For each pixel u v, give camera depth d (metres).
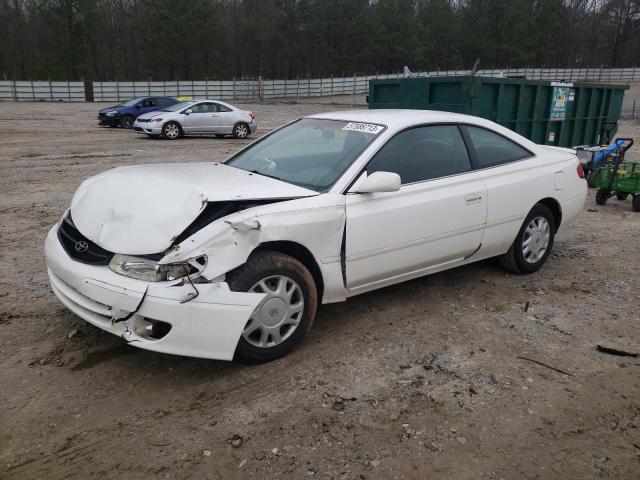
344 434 2.98
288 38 71.19
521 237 5.23
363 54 70.56
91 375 3.49
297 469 2.71
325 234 3.74
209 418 3.10
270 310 3.55
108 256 3.37
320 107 40.28
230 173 4.20
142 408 3.17
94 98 48.81
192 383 3.43
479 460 2.81
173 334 3.19
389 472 2.71
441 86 9.54
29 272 5.21
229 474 2.67
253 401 3.26
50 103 44.84
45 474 2.65
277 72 73.56
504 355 3.87
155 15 64.62
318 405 3.23
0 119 26.38
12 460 2.73
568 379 3.58
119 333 3.28
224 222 3.33
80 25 62.09
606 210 8.60
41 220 7.22
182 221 3.30
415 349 3.91
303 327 3.76
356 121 4.57
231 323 3.30
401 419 3.12
